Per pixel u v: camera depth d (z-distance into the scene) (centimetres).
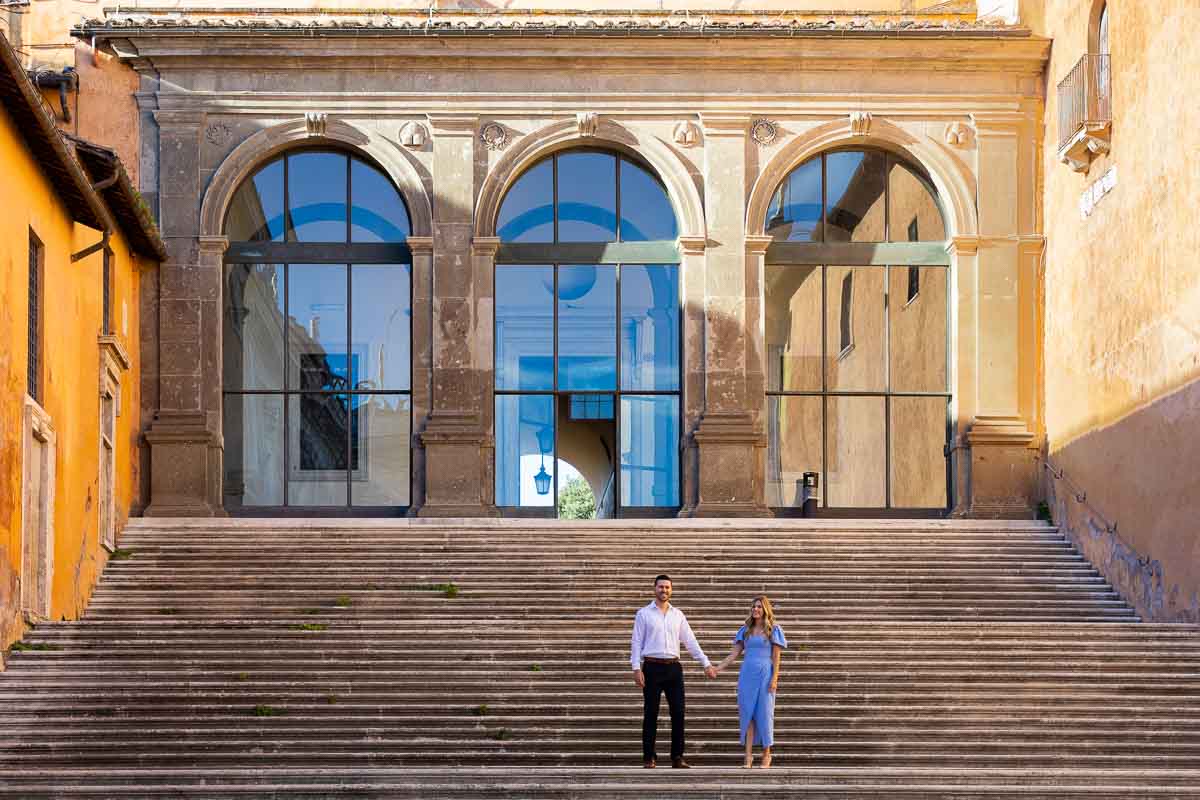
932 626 2111
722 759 1753
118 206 2506
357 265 2900
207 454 2798
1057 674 1953
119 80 2859
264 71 2866
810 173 2934
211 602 2297
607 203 2919
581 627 2084
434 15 2944
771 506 2888
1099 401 2597
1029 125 2902
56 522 2178
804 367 2909
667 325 2909
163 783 1534
